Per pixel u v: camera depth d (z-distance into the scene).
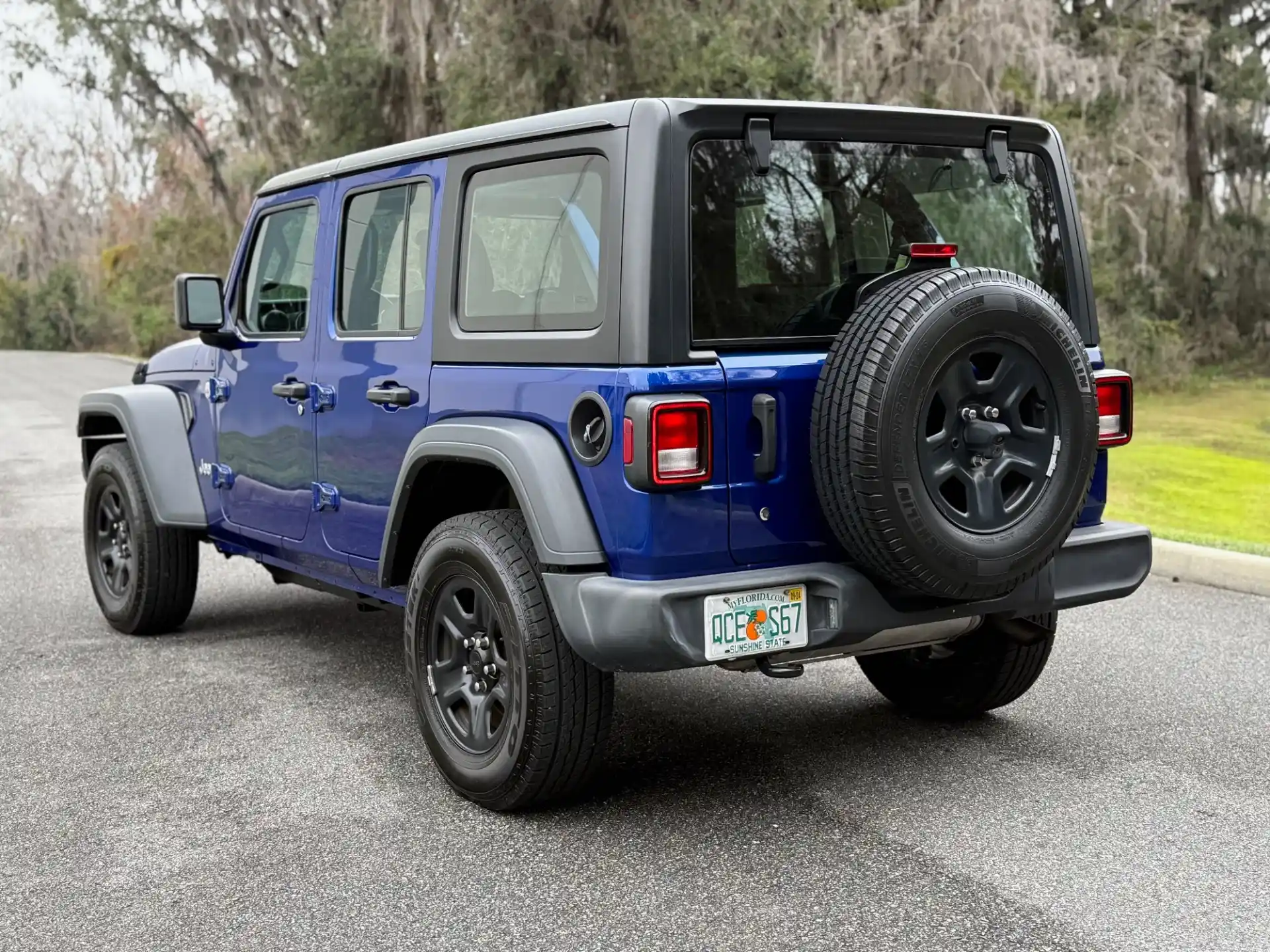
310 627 6.34
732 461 3.46
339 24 23.98
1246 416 19.30
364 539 4.59
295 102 26.06
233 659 5.73
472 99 20.14
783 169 3.60
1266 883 3.30
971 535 3.41
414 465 4.07
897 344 3.28
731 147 3.52
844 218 3.71
